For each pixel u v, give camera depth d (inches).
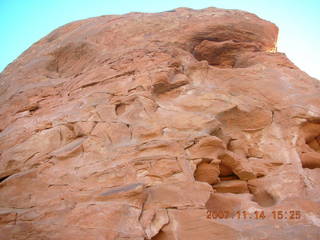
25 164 308.2
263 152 354.9
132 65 422.9
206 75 422.0
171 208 244.8
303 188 305.1
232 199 282.5
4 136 360.5
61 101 409.4
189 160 293.9
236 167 332.8
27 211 237.3
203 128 330.3
